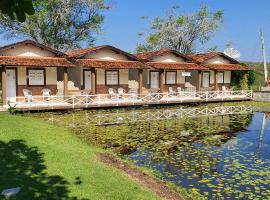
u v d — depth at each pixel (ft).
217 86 117.80
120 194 28.14
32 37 138.82
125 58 98.37
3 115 62.28
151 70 106.01
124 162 40.22
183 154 45.65
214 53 119.44
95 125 63.82
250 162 42.04
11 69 82.07
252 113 88.79
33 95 84.79
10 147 40.27
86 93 92.63
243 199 30.04
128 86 100.48
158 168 39.04
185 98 100.63
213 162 41.78
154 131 60.90
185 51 165.17
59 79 89.56
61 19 137.69
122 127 63.52
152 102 92.58
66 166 34.78
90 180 31.04
